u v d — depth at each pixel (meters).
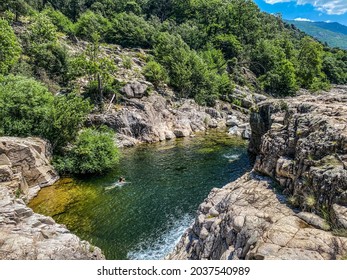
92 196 26.17
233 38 107.69
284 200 14.95
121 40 90.88
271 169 18.38
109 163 32.94
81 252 14.95
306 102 23.14
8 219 15.47
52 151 31.72
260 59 106.94
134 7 117.25
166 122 56.47
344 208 11.31
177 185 29.34
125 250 18.42
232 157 39.09
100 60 55.47
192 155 40.53
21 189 23.88
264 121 34.19
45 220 16.91
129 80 60.03
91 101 51.56
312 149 14.97
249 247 10.96
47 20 64.44
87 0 115.38
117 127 48.22
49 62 56.69
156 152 42.59
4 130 29.27
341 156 13.48
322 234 10.67
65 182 29.08
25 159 25.81
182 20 123.06
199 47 105.75
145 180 30.66
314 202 12.84
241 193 16.81
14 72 47.59
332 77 124.75
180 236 20.08
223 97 78.38
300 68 104.81
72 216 22.41
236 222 12.84
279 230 11.19
